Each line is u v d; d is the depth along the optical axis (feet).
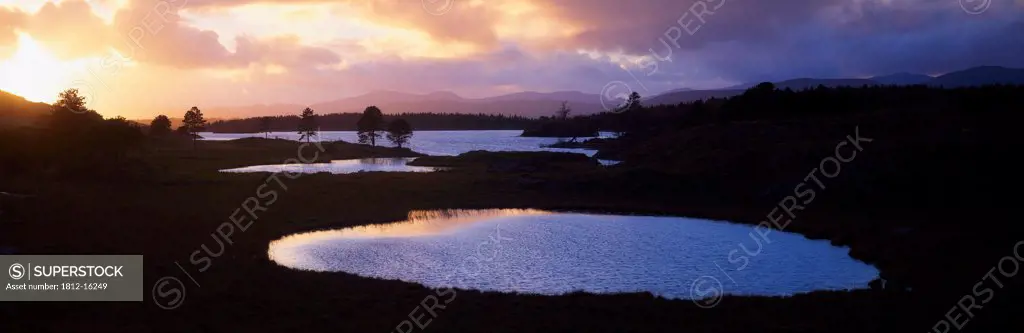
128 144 209.15
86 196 141.38
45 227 104.47
